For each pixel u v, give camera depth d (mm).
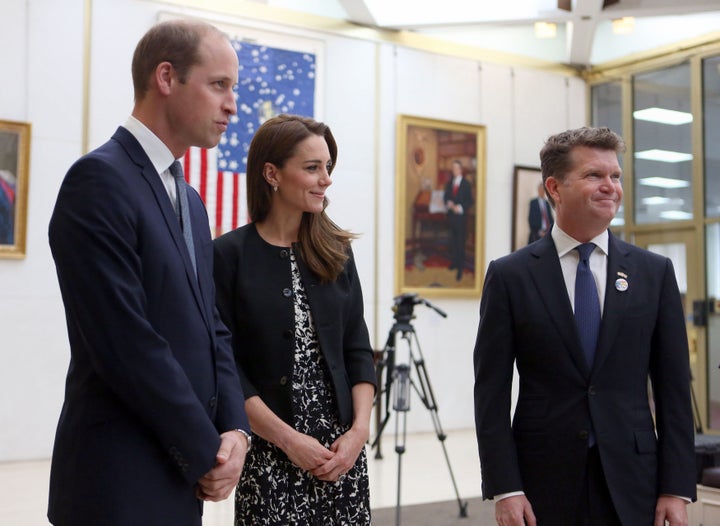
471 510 5465
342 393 2381
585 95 10828
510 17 9117
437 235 9547
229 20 8344
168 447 1745
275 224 2490
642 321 2354
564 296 2371
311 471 2238
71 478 1761
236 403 1991
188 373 1872
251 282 2402
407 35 9516
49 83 7496
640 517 2207
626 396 2316
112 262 1752
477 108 9961
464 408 9641
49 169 7477
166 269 1869
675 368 2363
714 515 3787
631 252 2449
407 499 5828
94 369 1772
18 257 7285
